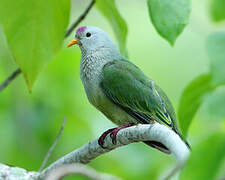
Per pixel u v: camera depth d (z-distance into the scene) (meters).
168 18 6.10
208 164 4.05
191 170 4.06
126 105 10.09
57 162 8.07
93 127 13.34
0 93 13.54
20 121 13.23
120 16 7.74
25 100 13.46
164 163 12.82
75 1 16.56
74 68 13.88
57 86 13.62
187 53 17.52
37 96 13.50
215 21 7.98
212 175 4.04
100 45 10.75
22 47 6.73
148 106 10.04
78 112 13.46
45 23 6.67
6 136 13.13
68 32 9.45
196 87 6.99
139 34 17.67
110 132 8.23
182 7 6.10
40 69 6.80
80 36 10.89
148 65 17.53
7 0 6.55
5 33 6.68
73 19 16.56
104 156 12.91
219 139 4.12
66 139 13.02
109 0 7.78
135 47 17.66
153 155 12.91
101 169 12.87
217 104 6.37
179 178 4.07
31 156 12.90
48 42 6.74
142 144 12.94
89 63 10.62
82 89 13.78
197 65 17.36
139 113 10.11
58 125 13.16
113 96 10.16
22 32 6.70
